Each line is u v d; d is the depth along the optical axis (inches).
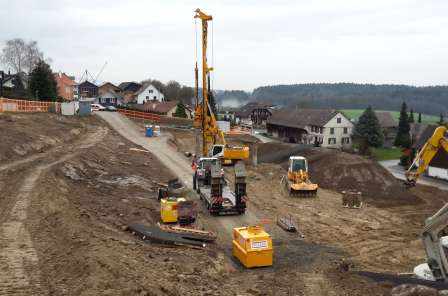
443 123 2453.2
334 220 1174.3
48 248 644.7
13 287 517.3
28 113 2116.1
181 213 968.9
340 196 1507.1
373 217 1243.8
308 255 868.6
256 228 816.9
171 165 1637.6
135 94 4813.0
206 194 1162.0
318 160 1948.8
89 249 641.6
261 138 3499.0
